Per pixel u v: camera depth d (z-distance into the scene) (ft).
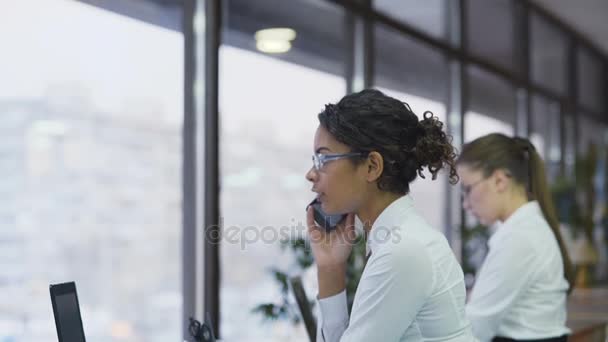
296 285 8.77
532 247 8.55
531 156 9.23
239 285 12.86
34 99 9.78
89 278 10.46
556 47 30.71
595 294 21.68
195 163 12.33
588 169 28.71
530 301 8.62
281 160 13.97
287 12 14.62
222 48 12.93
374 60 17.56
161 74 11.70
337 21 16.25
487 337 8.62
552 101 29.71
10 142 9.48
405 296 5.58
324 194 5.94
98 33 10.68
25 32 9.71
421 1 19.79
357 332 5.72
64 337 6.29
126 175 11.03
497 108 24.53
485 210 9.13
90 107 10.52
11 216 9.48
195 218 12.25
